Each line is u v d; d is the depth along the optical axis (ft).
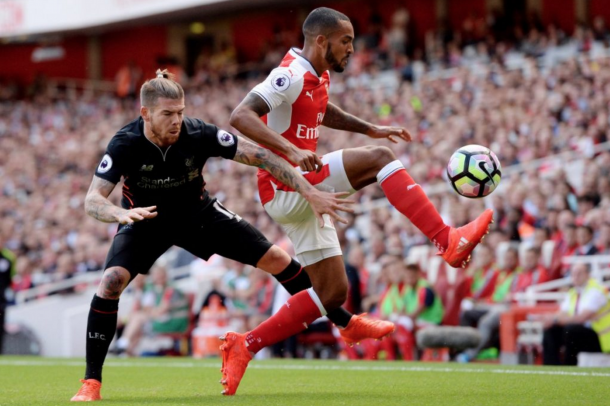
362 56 114.62
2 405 24.32
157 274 62.08
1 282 64.23
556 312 47.32
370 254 62.18
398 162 25.99
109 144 24.91
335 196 24.44
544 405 21.50
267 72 130.00
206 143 25.27
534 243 53.16
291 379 32.37
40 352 71.05
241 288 60.08
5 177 122.62
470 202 62.69
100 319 25.61
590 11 114.83
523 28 105.19
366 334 28.04
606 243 52.60
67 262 77.82
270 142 24.81
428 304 51.65
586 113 76.33
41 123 143.43
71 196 108.37
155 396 26.53
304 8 145.07
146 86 24.29
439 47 110.22
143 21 148.56
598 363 44.39
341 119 29.63
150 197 25.58
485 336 49.55
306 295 27.04
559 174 62.54
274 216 27.20
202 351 59.52
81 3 145.18
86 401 24.77
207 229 26.53
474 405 21.84
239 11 152.66
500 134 75.05
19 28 151.74
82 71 170.19
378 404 22.49
